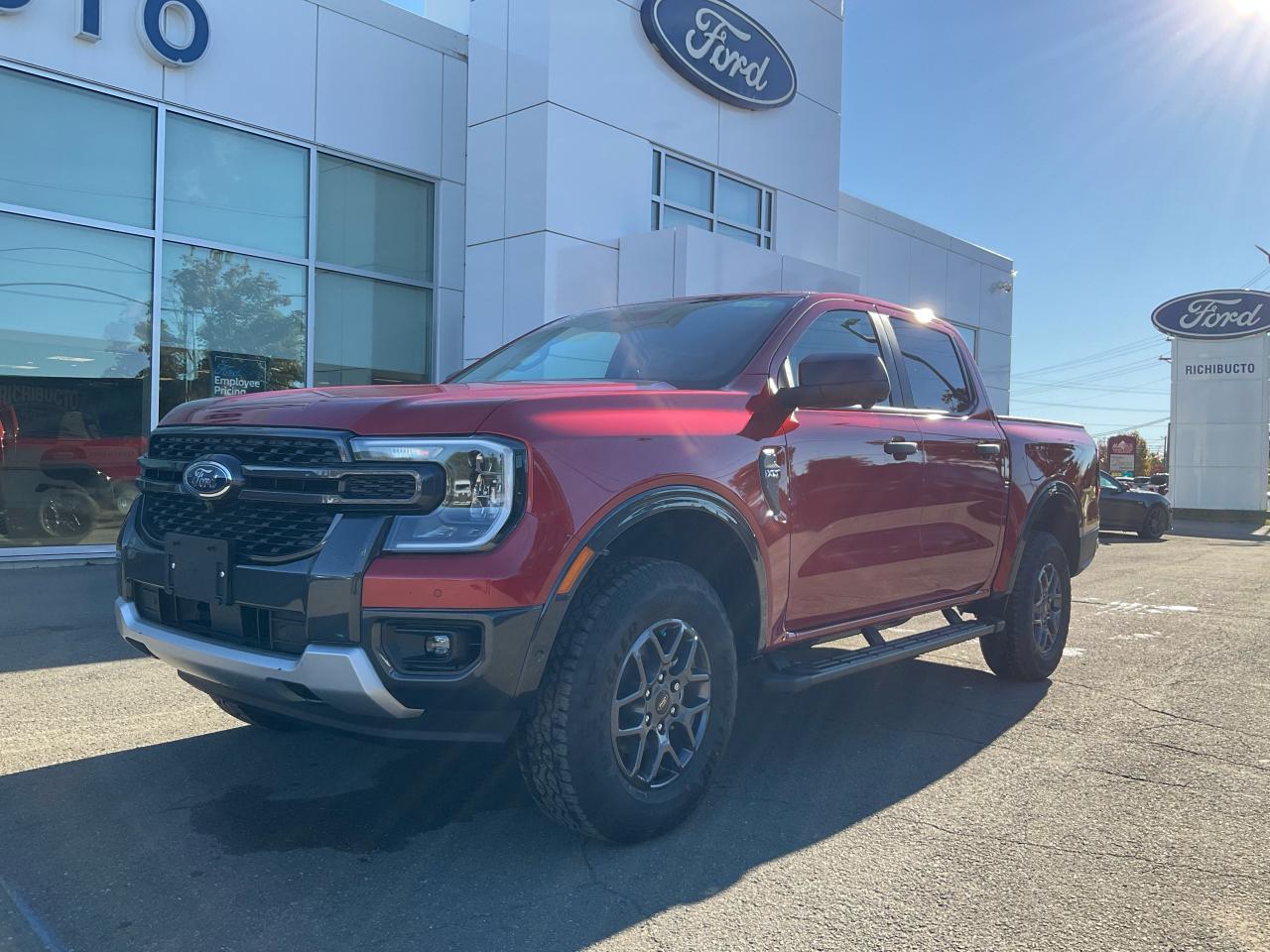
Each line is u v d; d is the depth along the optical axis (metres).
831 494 3.67
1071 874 2.86
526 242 10.89
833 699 4.95
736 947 2.41
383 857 2.91
